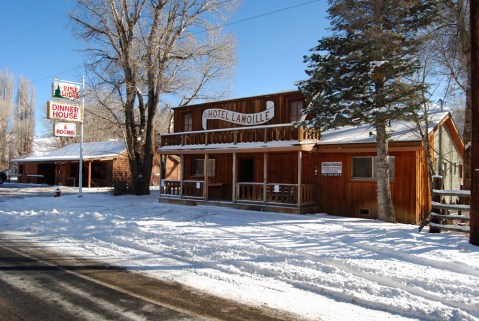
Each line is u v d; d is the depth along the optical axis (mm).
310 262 7359
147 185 23844
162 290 6000
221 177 19359
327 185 15555
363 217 14641
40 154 44750
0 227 12242
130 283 6344
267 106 17688
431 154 14609
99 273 6934
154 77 22812
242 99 18469
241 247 8633
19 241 9953
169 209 15969
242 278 6691
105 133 43344
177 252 8516
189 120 21094
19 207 16891
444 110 17031
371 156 14641
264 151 15484
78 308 5168
